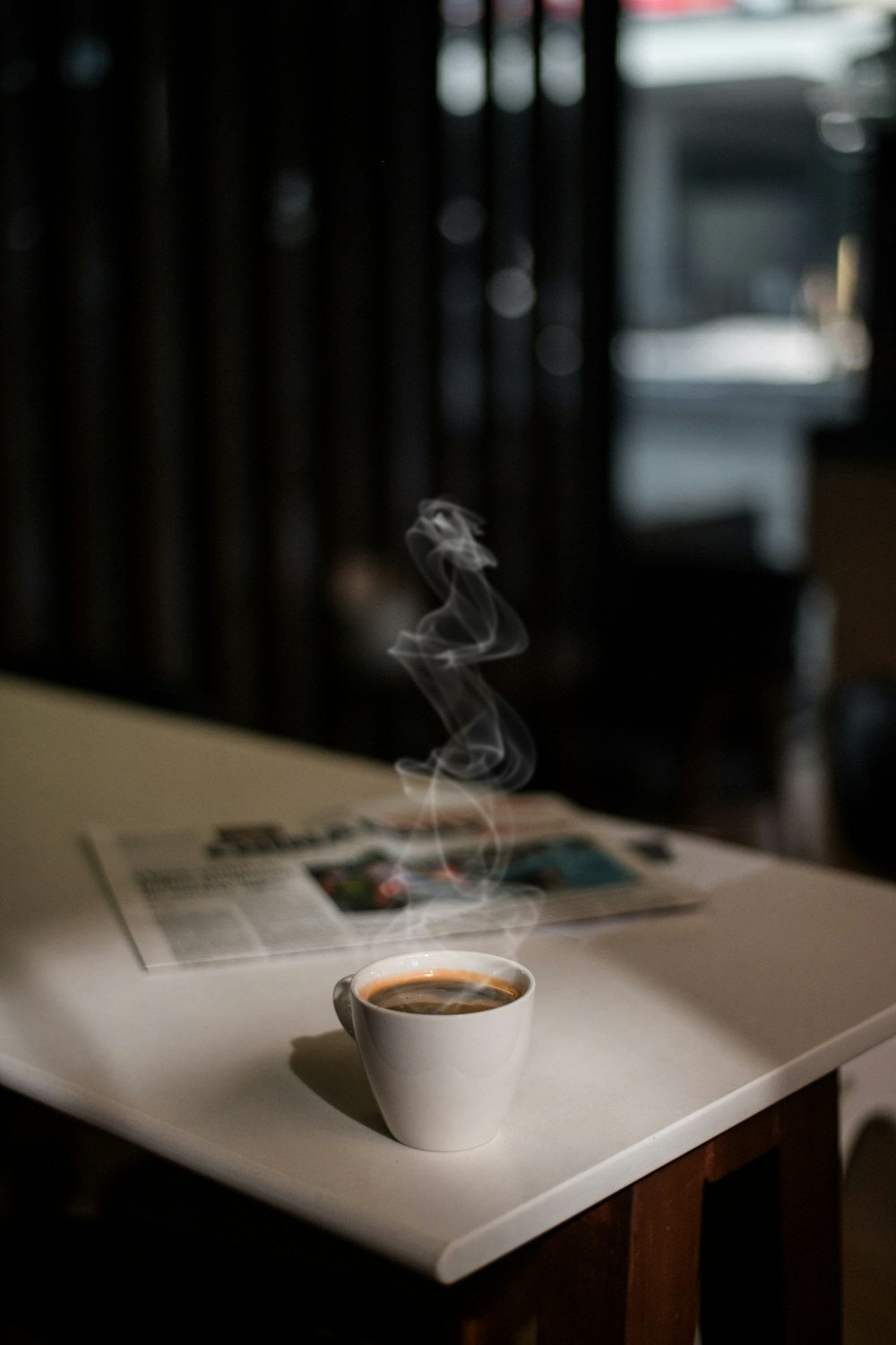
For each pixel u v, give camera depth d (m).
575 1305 0.71
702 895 1.01
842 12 6.73
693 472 9.39
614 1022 0.79
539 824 1.18
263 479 3.14
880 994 0.84
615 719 2.94
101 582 2.90
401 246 3.45
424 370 3.57
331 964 0.88
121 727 1.55
